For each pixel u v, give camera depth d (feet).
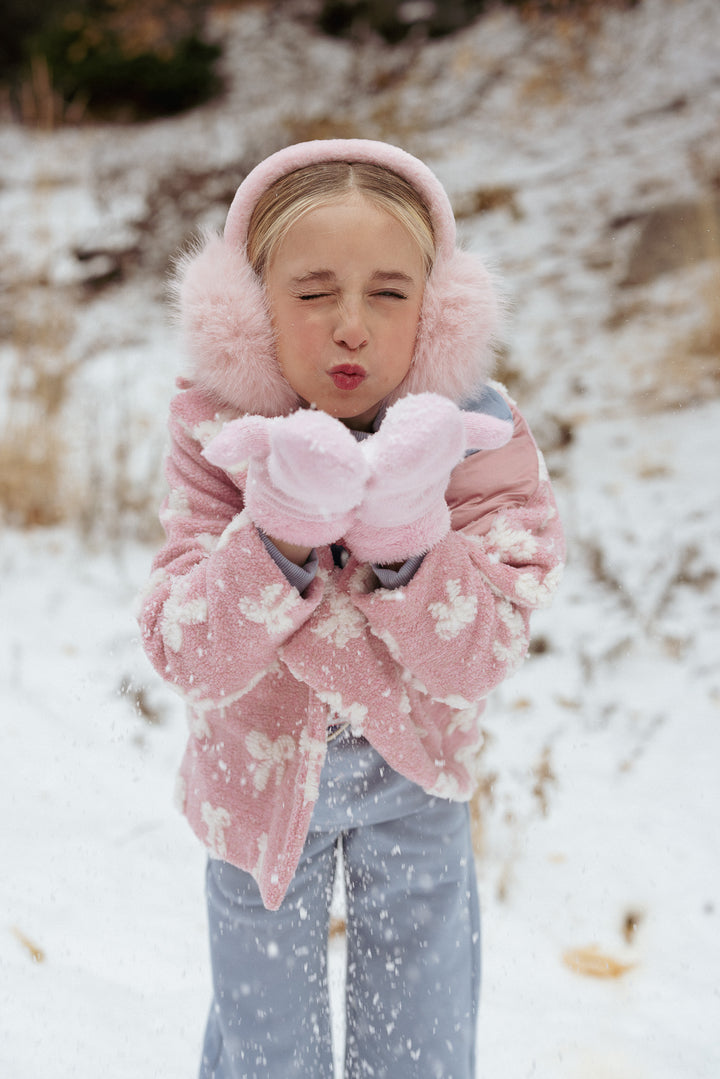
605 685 10.82
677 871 8.11
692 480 15.26
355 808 4.90
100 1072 6.19
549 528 4.88
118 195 30.37
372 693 4.46
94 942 7.43
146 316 23.88
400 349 4.66
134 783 9.52
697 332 19.39
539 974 7.13
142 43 40.55
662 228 23.38
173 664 4.37
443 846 5.06
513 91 36.60
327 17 45.91
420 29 43.45
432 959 5.04
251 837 4.83
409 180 4.93
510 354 19.76
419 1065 5.07
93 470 15.76
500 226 26.94
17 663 11.58
